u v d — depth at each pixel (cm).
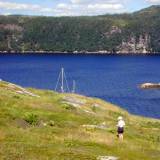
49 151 3247
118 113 7825
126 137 4750
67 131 4362
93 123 5397
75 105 6831
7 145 3300
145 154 3819
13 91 6906
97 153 3416
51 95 8088
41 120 4884
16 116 4572
